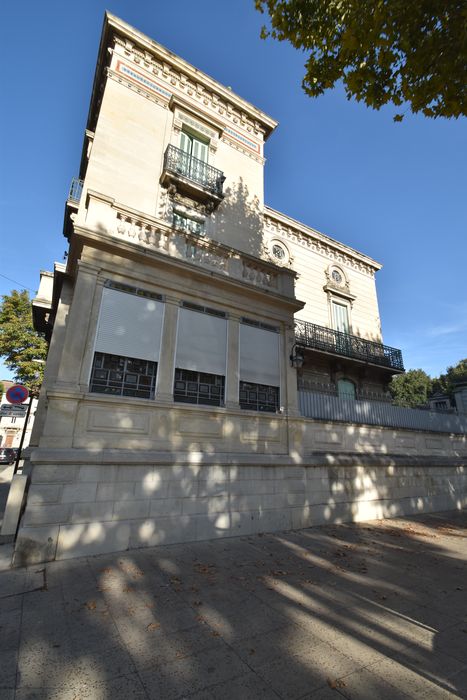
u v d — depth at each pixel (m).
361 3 4.78
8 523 5.75
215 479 6.96
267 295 8.89
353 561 5.66
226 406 7.75
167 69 12.24
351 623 3.63
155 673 2.76
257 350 8.69
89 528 5.59
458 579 5.00
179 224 11.41
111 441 6.21
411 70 5.18
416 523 8.88
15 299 21.36
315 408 9.57
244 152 13.77
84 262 6.77
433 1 4.45
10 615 3.58
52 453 5.55
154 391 6.99
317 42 5.56
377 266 19.86
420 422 11.90
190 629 3.41
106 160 10.32
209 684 2.65
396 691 2.62
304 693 2.58
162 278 7.57
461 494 11.63
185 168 11.48
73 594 4.10
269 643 3.21
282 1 5.39
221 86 13.22
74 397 6.00
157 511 6.23
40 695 2.49
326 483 8.48
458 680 2.76
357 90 5.64
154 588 4.33
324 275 17.72
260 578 4.77
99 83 12.38
